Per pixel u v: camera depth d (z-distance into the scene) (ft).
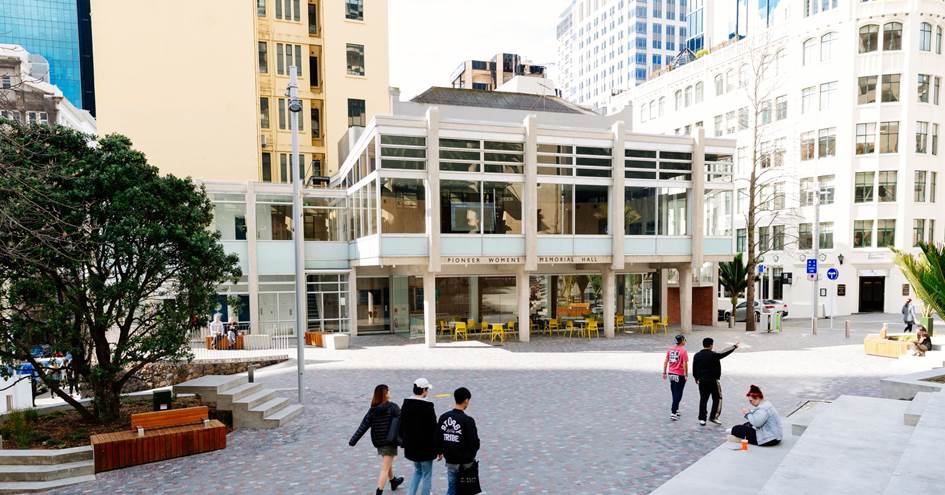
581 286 104.06
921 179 133.18
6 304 39.60
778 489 24.50
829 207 137.80
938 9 132.57
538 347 78.95
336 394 51.78
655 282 109.19
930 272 52.26
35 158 39.50
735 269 105.09
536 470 30.81
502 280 100.73
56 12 353.51
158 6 122.83
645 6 417.90
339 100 137.18
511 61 380.78
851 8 133.90
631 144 87.35
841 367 60.34
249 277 92.12
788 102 145.79
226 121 126.93
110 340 71.92
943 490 21.06
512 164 82.07
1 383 50.34
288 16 134.41
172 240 41.50
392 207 77.15
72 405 42.32
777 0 156.56
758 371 58.08
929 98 133.59
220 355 71.97
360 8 139.44
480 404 46.55
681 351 40.55
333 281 97.25
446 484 29.17
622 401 46.65
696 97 175.11
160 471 32.96
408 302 100.73
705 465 29.78
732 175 94.07
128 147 43.88
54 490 30.48
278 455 35.19
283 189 94.84
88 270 40.78
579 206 85.92
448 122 78.48
